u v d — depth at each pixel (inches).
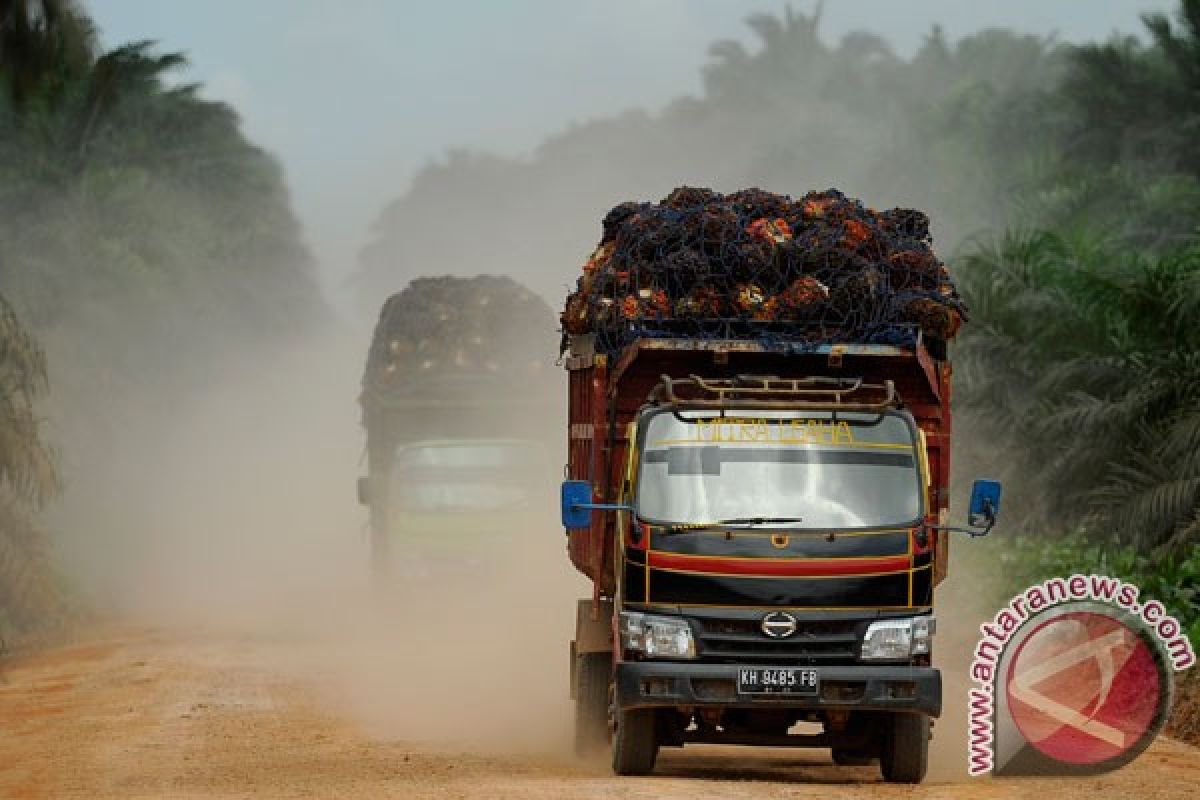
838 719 1266.0
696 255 1401.3
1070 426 2556.6
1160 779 1298.0
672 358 1395.2
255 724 1706.4
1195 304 2421.3
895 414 1321.4
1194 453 2279.8
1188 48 6156.5
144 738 1626.5
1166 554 2165.4
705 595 1253.1
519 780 1270.9
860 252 1435.8
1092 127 6131.9
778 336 1386.6
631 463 1305.4
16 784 1368.1
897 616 1254.3
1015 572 2390.5
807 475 1288.1
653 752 1305.4
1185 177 5103.3
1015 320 2778.1
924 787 1256.8
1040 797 1202.6
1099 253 2886.3
